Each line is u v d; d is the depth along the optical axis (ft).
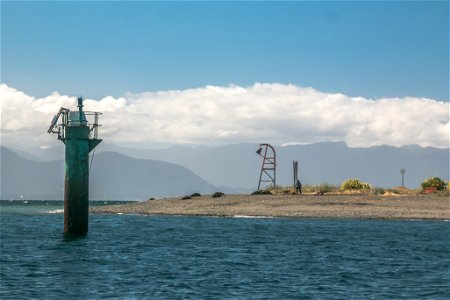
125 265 113.29
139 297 84.89
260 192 314.35
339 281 97.81
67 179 147.13
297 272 106.11
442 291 90.43
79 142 146.51
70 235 148.66
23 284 93.40
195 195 325.01
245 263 116.47
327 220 224.53
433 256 128.26
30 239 160.35
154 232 180.86
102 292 88.02
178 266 112.27
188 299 83.82
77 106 147.23
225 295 86.53
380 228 192.34
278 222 216.95
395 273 105.91
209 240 158.10
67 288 90.68
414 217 228.02
